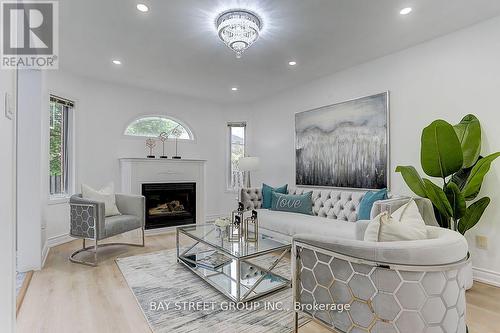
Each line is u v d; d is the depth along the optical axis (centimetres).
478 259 259
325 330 181
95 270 284
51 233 364
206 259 291
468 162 249
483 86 256
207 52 323
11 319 115
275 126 504
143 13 240
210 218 554
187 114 529
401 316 125
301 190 412
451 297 129
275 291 235
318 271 154
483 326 184
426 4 229
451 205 242
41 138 291
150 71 388
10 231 114
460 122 264
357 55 333
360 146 360
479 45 259
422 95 301
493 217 251
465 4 229
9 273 112
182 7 232
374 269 130
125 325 186
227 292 226
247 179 522
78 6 227
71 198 321
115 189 450
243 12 238
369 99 349
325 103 410
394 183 325
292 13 241
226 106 571
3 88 107
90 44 300
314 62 354
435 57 290
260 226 362
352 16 246
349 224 304
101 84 436
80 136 411
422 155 253
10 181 114
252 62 354
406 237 141
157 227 464
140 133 485
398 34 280
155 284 250
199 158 542
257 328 183
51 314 198
